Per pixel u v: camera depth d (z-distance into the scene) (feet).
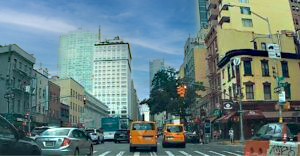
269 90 116.98
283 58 122.21
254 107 113.70
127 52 494.59
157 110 164.45
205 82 192.13
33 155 20.26
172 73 171.53
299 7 172.45
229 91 123.85
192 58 202.80
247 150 25.63
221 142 103.91
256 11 151.84
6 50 123.34
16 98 124.36
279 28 152.35
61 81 205.57
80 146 38.24
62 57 508.12
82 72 496.64
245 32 139.64
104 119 130.11
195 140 108.99
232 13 148.56
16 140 18.25
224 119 112.57
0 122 17.21
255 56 118.93
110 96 483.10
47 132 36.83
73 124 209.97
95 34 515.91
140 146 59.06
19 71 128.26
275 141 21.43
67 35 515.09
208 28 197.06
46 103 155.94
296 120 113.19
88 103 267.39
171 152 57.77
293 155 18.92
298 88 120.47
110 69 491.72
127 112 474.90
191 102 152.56
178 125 75.61
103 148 72.18
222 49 137.18
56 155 33.99
